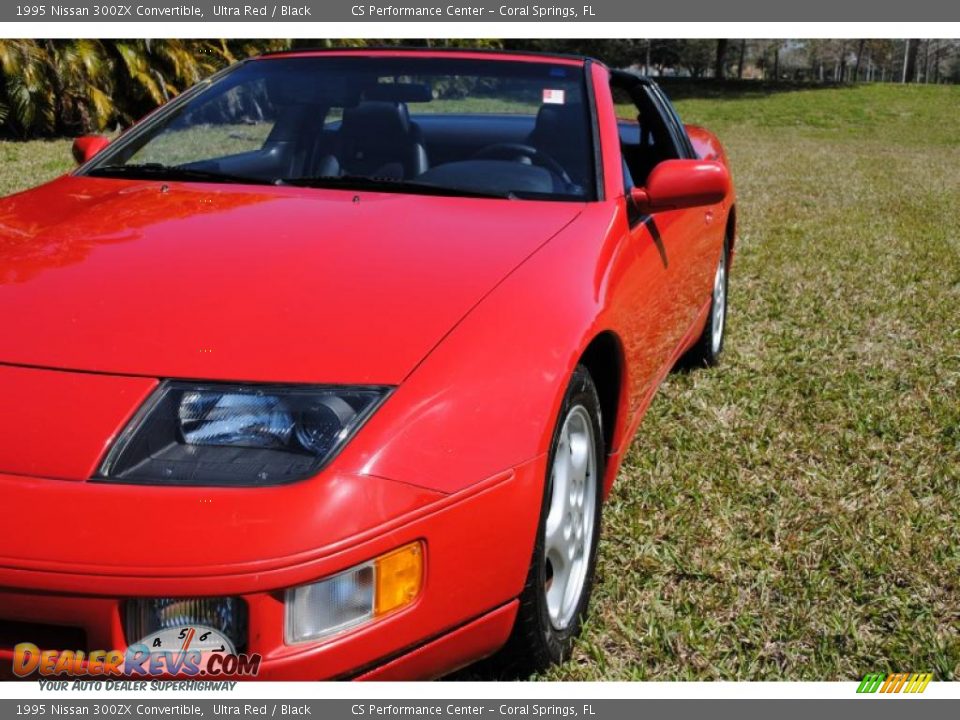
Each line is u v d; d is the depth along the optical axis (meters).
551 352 1.97
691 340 3.79
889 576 2.59
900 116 33.31
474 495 1.72
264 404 1.67
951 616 2.43
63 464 1.57
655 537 2.73
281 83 3.11
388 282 2.01
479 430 1.77
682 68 67.25
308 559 1.53
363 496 1.60
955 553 2.70
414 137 2.91
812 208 9.70
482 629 1.81
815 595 2.46
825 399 3.90
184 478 1.57
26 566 1.48
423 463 1.68
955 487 3.14
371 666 1.63
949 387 4.10
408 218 2.38
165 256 2.10
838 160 16.67
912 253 7.12
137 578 1.48
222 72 3.33
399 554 1.62
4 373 1.71
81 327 1.82
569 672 2.11
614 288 2.36
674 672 2.16
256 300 1.91
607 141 2.90
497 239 2.29
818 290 5.81
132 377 1.70
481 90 3.05
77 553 1.49
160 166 2.89
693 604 2.40
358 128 2.94
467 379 1.81
